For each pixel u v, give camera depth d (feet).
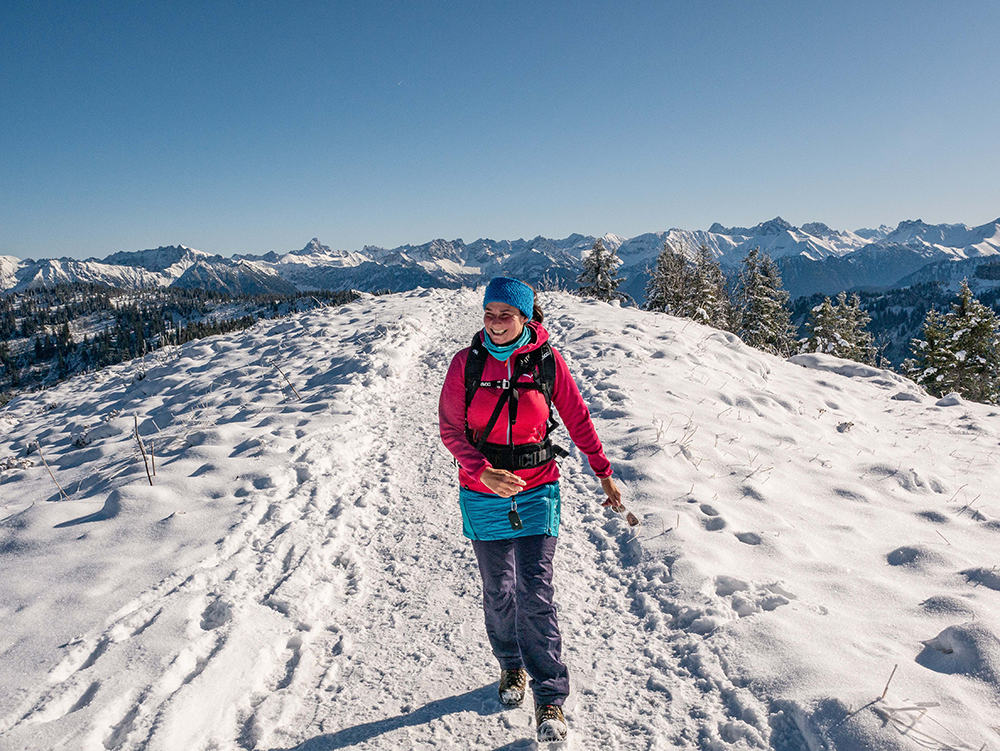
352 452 20.84
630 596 12.03
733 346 36.63
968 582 11.85
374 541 15.14
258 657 10.36
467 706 9.05
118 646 10.25
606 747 8.02
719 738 7.96
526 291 8.11
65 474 22.86
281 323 50.55
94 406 37.32
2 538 15.20
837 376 35.09
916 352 132.16
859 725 7.31
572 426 8.95
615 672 9.70
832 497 17.30
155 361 46.98
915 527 15.49
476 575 13.19
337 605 12.37
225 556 13.69
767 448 20.39
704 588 11.48
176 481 17.70
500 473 7.70
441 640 10.93
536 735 8.26
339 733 8.59
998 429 25.82
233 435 22.50
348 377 29.50
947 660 8.94
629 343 33.01
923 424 27.04
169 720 8.46
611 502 9.27
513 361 8.34
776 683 8.62
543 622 8.15
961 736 7.11
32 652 10.27
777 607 10.87
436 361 33.65
